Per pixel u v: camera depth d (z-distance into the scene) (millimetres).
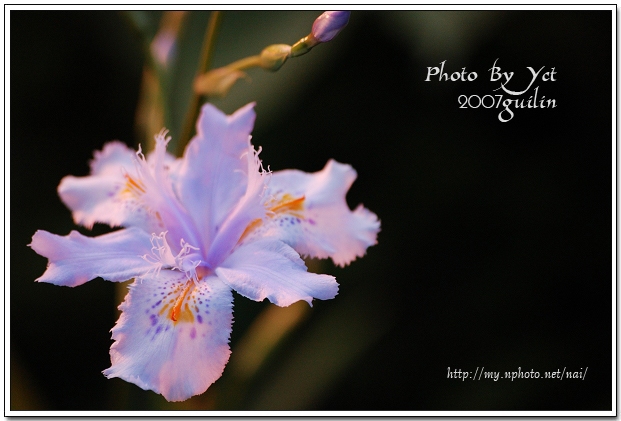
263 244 308
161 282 301
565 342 369
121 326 294
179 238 312
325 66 354
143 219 315
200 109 328
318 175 329
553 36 359
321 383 364
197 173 319
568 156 368
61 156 367
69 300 363
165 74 335
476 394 369
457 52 335
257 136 359
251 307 366
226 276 302
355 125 370
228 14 354
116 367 289
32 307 361
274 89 350
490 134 368
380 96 367
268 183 314
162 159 313
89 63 368
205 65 327
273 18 353
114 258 302
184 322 295
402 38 345
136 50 370
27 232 362
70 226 364
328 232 322
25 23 361
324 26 312
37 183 364
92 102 369
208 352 293
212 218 318
